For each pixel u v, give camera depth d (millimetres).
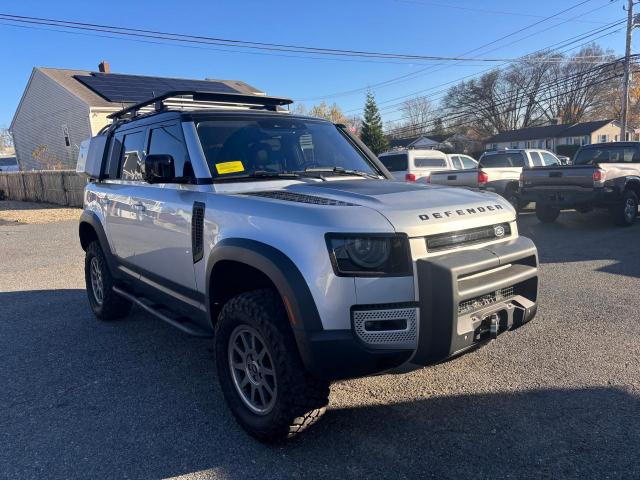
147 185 4414
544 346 4500
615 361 4133
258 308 2996
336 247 2756
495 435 3156
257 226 3078
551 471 2787
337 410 3529
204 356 4648
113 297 5500
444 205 3113
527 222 12641
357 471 2854
